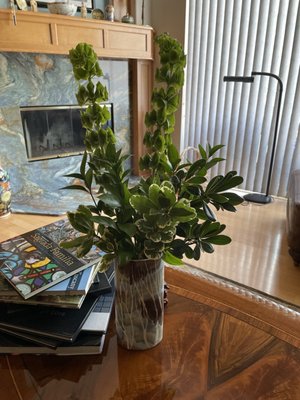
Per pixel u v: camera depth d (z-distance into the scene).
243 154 3.18
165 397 0.61
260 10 2.72
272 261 2.08
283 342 0.75
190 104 3.43
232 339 0.76
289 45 2.66
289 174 2.94
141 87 3.50
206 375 0.66
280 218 2.69
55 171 3.22
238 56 2.96
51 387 0.63
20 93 2.81
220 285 0.98
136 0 3.35
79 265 0.77
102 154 0.63
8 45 2.46
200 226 0.61
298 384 0.64
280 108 2.80
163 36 0.60
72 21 2.71
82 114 0.64
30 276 0.73
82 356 0.70
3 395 0.61
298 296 1.74
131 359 0.70
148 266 0.64
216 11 2.98
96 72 0.63
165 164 0.63
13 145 2.90
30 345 0.69
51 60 2.90
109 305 0.78
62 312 0.73
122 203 0.59
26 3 2.74
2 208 2.58
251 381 0.65
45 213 2.69
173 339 0.75
